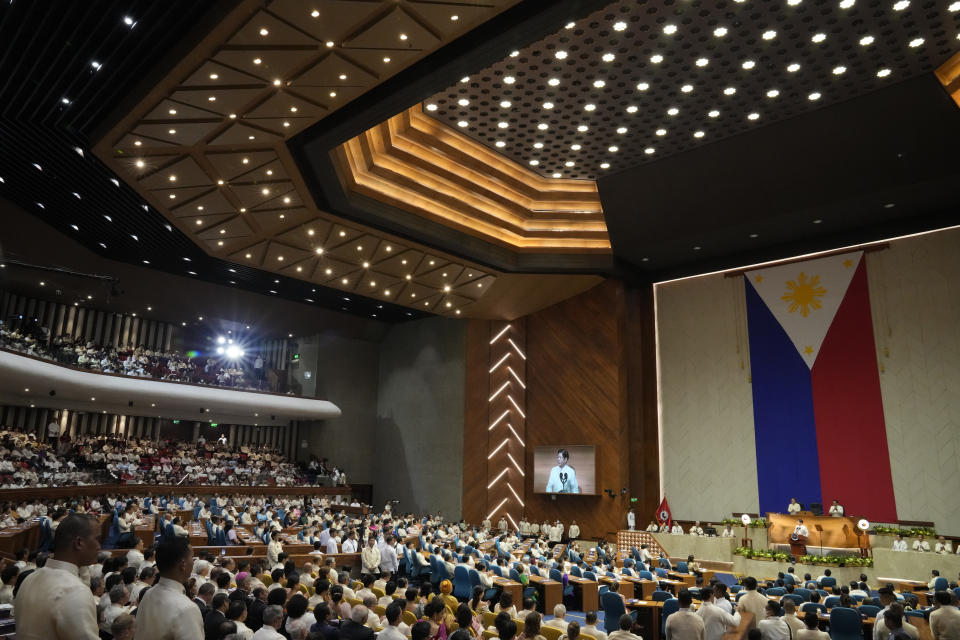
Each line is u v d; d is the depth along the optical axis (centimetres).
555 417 2602
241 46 1150
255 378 3105
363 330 3356
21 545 1402
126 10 1113
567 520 2473
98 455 2438
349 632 553
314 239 2039
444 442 2958
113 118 1396
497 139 1808
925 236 1986
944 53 1391
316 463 3120
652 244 2220
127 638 388
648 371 2469
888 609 647
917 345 1955
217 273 2611
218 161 1553
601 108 1627
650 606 1114
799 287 2192
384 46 1165
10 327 2367
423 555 1588
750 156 1778
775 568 1805
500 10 1091
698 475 2292
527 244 2292
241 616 541
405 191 1933
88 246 2353
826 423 2072
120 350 2780
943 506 1836
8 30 1197
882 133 1619
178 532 1524
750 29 1320
